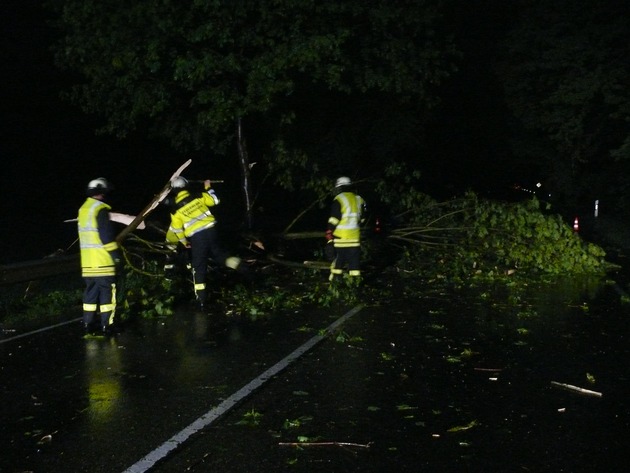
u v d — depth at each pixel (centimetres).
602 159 3309
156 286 1313
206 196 1147
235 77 1595
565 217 3164
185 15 1505
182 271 1322
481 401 687
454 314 1081
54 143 2569
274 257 1492
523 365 807
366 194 2086
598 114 2977
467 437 599
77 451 575
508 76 3045
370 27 1692
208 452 571
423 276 1455
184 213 1127
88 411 666
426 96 1861
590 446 580
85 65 1638
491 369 791
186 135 1781
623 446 580
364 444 584
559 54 2770
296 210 3130
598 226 2706
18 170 2472
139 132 2714
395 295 1247
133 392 719
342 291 1213
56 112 2531
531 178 3653
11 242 1877
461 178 3272
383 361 823
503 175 3534
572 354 851
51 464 552
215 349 883
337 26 1606
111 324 963
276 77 1552
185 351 876
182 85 1577
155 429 619
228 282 1353
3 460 560
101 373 786
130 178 2780
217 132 1681
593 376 765
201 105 1734
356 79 1681
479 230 1477
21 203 2452
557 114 2927
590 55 2769
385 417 645
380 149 2138
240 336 951
